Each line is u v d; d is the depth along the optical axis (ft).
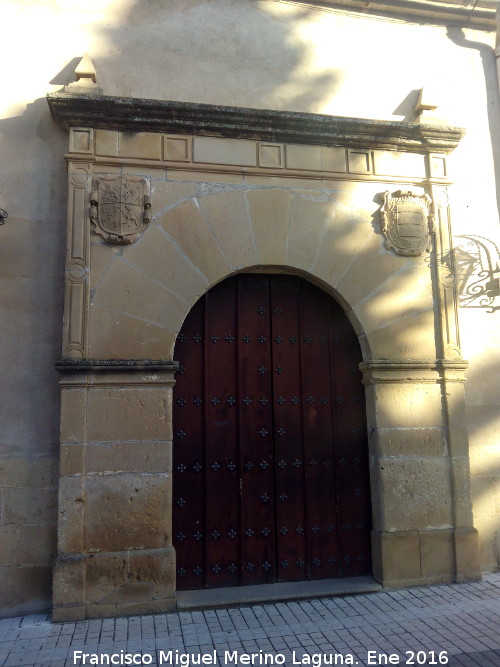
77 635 13.07
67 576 14.03
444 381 17.12
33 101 16.47
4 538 14.49
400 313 17.31
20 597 14.38
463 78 19.75
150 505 14.82
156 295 15.78
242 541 16.15
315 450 17.06
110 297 15.49
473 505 17.29
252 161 17.04
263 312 17.44
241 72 18.02
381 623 13.62
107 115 16.11
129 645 12.56
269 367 17.20
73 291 15.25
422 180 18.24
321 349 17.62
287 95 18.22
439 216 18.10
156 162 16.34
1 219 15.49
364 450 17.35
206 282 16.17
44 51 16.83
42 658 11.97
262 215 16.84
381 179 17.90
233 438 16.63
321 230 17.21
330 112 18.45
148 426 15.11
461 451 16.89
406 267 17.63
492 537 17.30
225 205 16.65
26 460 14.88
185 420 16.39
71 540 14.24
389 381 16.76
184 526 15.92
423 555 16.21
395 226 17.61
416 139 18.17
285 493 16.66
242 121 16.90
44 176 16.14
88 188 15.85
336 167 17.63
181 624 13.73
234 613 14.42
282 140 17.35
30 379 15.21
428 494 16.52
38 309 15.53
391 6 19.38
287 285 17.75
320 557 16.60
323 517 16.80
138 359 15.34
